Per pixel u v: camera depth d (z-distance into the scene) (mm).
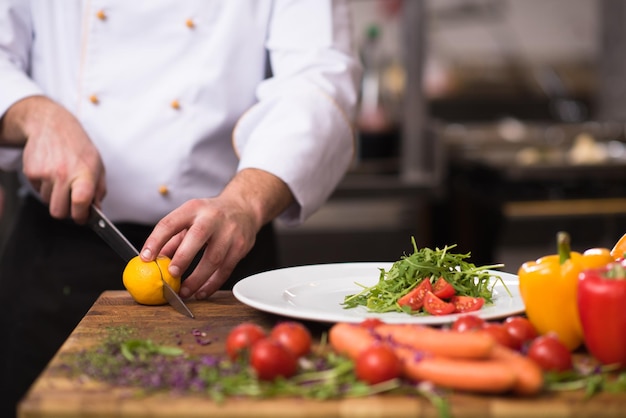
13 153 1582
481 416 755
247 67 1583
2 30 1550
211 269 1210
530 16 4621
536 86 4637
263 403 761
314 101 1456
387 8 4199
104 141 1556
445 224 3285
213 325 1074
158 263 1180
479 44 4621
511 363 790
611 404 765
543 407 758
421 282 1143
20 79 1478
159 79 1555
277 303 1122
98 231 1300
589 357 946
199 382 793
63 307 1546
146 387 801
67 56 1574
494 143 3711
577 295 912
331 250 2914
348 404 758
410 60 2967
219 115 1568
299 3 1559
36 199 1591
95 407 755
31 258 1570
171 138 1551
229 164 1623
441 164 2939
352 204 2926
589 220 2902
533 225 2887
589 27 4664
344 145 1495
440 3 4586
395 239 2943
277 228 2879
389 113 3070
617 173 2988
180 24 1545
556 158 3307
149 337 1004
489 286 1231
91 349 934
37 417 758
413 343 833
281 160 1372
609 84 4648
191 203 1226
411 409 752
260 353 796
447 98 4555
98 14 1530
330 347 959
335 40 1567
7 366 1553
